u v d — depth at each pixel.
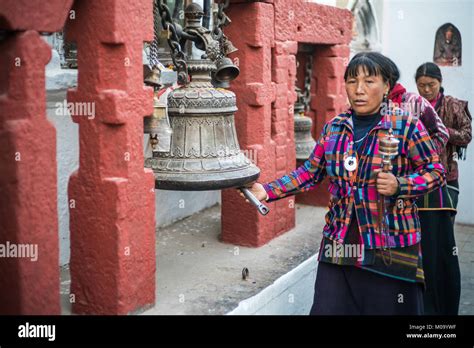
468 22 7.54
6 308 2.57
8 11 2.36
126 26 2.88
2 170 2.47
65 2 2.59
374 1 8.05
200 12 3.36
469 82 7.59
